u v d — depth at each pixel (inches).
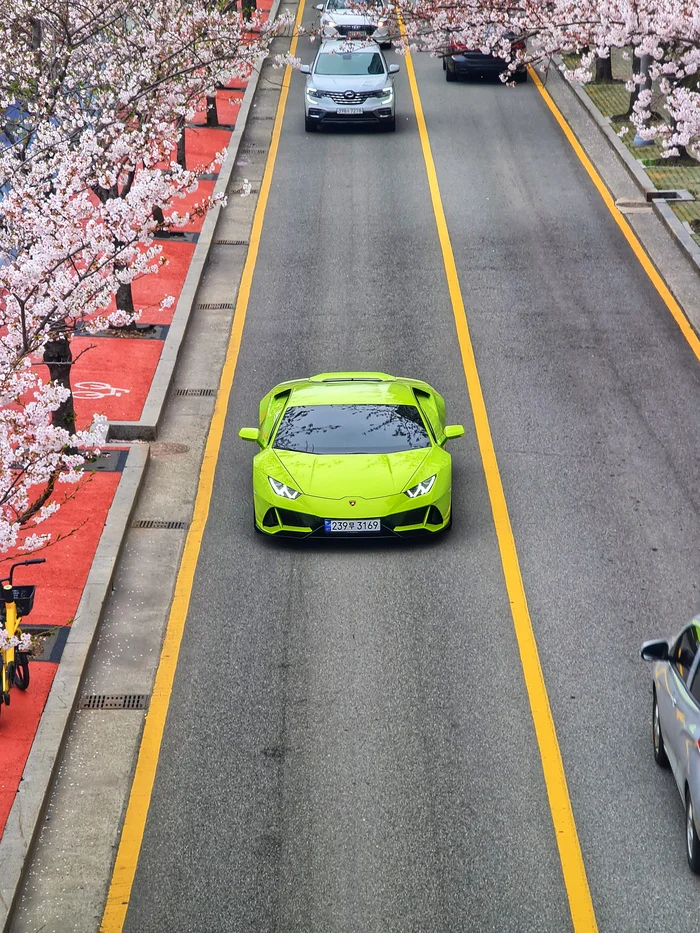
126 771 499.2
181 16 1088.2
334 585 642.2
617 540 683.4
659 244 1203.2
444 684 548.7
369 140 1574.8
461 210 1312.7
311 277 1152.2
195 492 764.6
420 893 416.2
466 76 1845.5
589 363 948.6
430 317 1051.3
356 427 712.4
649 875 420.8
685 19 1127.0
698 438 817.5
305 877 427.5
